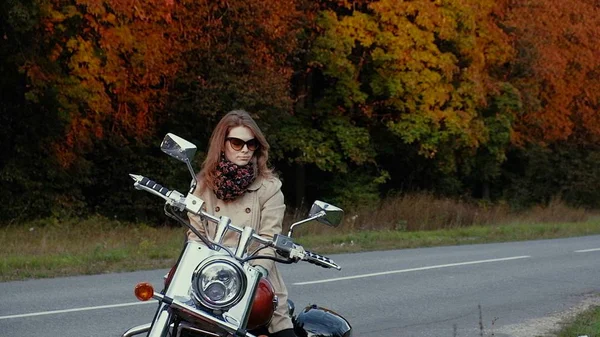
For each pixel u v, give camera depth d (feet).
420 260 61.87
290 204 117.70
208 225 15.83
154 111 95.66
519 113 138.62
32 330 33.09
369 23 107.04
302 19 101.35
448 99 114.52
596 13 152.56
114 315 36.45
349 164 122.42
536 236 89.92
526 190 157.48
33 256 54.90
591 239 88.22
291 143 107.76
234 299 13.20
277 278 16.31
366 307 41.09
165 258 57.36
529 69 135.64
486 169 140.46
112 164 96.27
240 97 92.02
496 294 46.83
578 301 45.24
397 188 131.03
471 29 116.67
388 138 120.26
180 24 90.94
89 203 95.96
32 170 87.61
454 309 41.37
